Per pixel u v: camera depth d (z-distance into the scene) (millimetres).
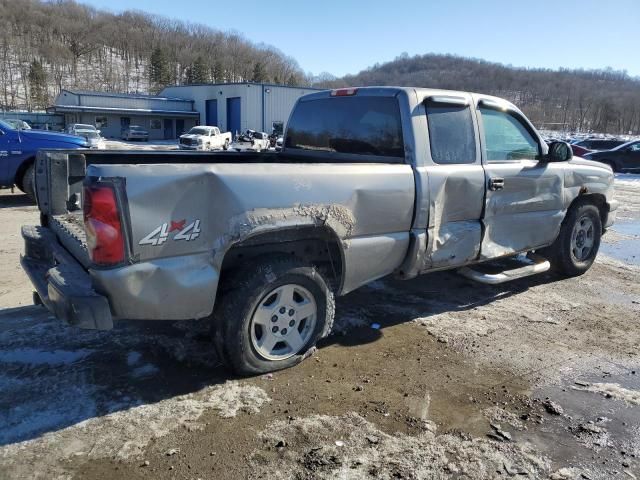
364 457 2760
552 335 4441
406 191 3928
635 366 3924
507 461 2777
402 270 4180
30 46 122312
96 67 127062
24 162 9797
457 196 4332
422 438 2941
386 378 3598
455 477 2643
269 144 34531
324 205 3461
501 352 4074
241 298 3301
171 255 2988
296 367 3693
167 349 3854
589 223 6027
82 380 3420
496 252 4805
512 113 4934
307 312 3684
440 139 4246
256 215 3184
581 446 2932
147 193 2855
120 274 2832
